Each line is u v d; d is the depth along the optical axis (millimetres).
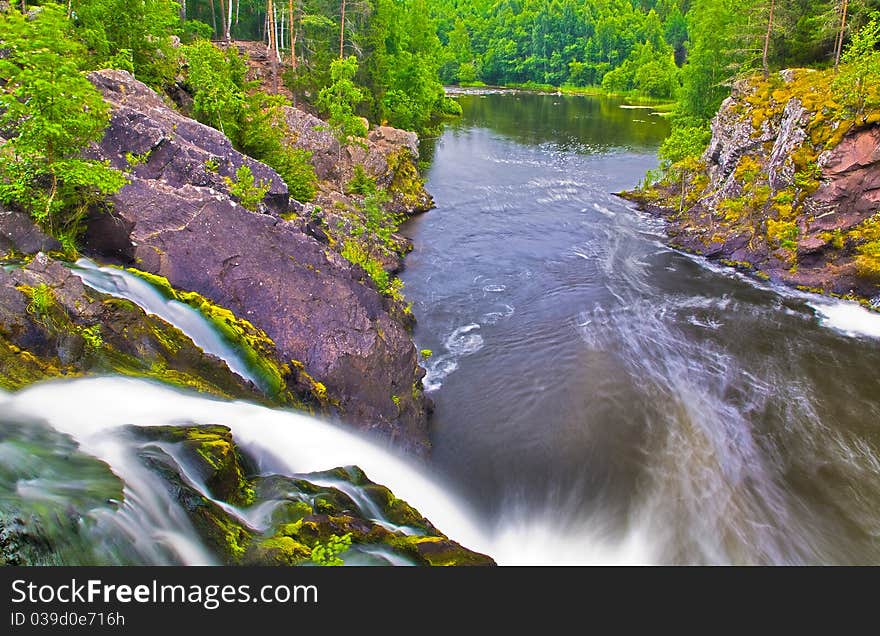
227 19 61688
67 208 13359
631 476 14898
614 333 22000
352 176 35500
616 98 107375
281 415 12219
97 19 28266
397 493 12477
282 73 48375
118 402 10109
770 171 30578
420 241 31891
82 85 12805
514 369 19375
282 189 20703
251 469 10562
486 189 42969
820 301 25125
